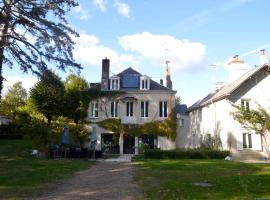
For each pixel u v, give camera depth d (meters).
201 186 14.05
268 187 13.88
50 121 49.16
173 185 14.32
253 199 11.40
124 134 45.66
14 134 47.72
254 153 36.22
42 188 13.54
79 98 49.50
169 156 33.12
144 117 46.09
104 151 45.06
